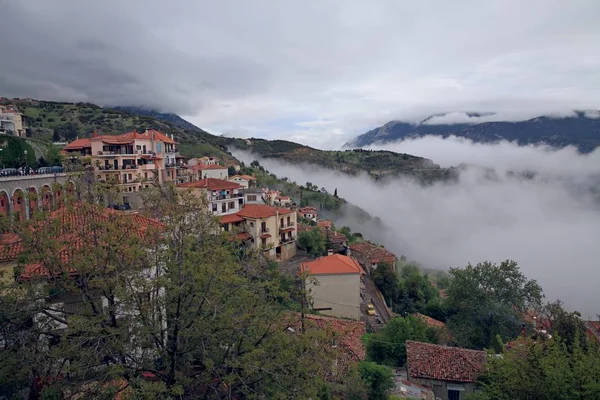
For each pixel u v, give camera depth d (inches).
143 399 523.2
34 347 609.9
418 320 1341.0
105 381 592.1
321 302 1694.1
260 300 701.3
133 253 611.8
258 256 778.2
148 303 607.5
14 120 3745.1
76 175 696.4
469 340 1528.1
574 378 632.4
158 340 629.0
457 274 1667.1
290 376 606.5
